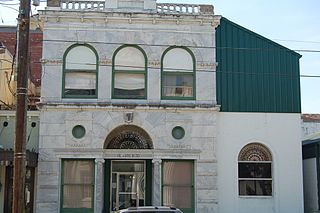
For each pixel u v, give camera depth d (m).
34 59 35.28
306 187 28.64
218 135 25.23
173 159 24.78
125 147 25.44
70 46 25.11
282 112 25.78
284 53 26.33
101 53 25.08
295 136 25.66
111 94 24.88
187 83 25.47
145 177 25.55
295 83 26.16
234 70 25.83
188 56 25.61
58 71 24.88
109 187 25.41
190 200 24.72
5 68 28.30
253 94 25.77
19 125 16.27
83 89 24.94
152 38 25.42
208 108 24.98
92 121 24.58
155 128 24.77
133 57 25.38
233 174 25.06
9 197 25.25
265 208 25.11
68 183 24.39
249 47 26.12
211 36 25.75
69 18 25.11
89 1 25.45
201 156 24.77
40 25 25.28
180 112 24.98
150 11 25.59
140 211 16.25
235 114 25.48
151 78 25.12
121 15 25.08
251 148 25.67
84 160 24.59
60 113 24.56
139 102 24.88
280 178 25.33
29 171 25.05
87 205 24.30
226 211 24.77
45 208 23.88
